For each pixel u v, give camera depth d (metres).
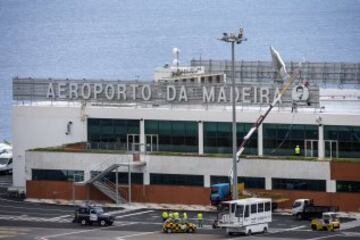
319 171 182.88
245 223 157.50
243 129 192.62
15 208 188.88
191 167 189.25
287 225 168.25
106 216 169.50
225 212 162.00
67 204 194.00
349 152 187.38
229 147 193.50
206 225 169.50
